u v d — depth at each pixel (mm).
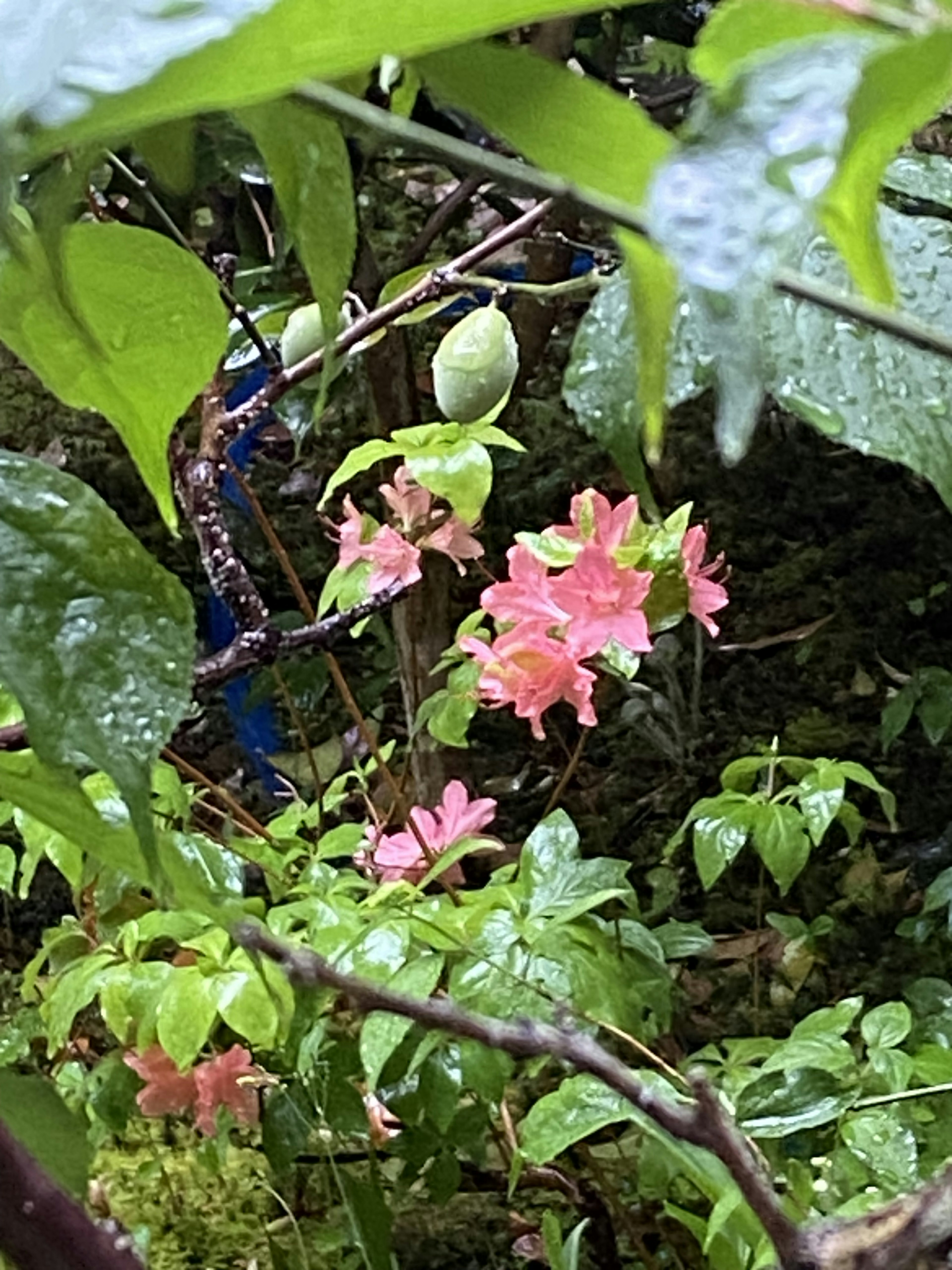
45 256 169
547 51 495
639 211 126
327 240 204
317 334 481
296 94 153
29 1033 625
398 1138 590
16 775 194
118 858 205
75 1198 222
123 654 164
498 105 131
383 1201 602
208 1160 619
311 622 629
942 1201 238
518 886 558
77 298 198
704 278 82
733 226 83
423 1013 267
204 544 439
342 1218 687
